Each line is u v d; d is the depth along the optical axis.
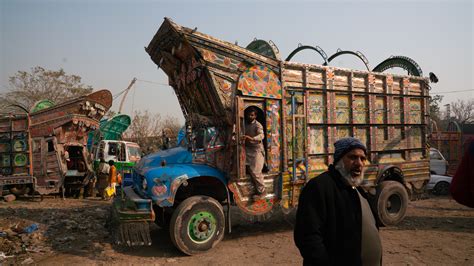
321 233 2.38
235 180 5.87
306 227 2.35
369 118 7.72
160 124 29.58
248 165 5.97
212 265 5.00
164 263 5.06
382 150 7.89
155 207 6.91
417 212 9.34
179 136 7.67
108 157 13.73
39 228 6.76
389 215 7.54
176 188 5.41
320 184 2.46
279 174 6.33
